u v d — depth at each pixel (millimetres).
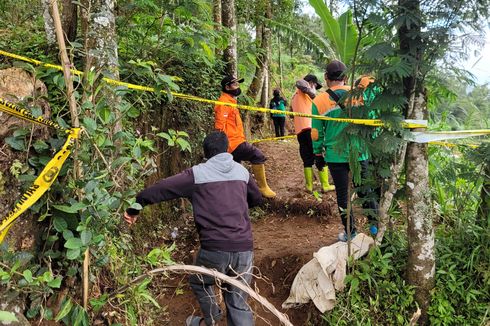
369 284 3141
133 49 4516
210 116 5980
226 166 2881
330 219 4910
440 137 2963
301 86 5000
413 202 3051
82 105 2400
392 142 2836
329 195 5352
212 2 6652
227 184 2848
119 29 4465
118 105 2764
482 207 3295
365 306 3139
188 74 5289
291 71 14750
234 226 2807
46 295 2352
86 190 2289
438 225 3732
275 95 9312
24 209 2078
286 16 8789
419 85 2918
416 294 3107
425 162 3025
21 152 2330
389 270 3230
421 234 3047
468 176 3205
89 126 2332
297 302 3387
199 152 5695
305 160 5301
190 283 2998
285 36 8836
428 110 3244
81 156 2311
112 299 2729
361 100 3072
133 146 2824
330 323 3141
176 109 5043
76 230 2371
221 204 2805
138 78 4172
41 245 2469
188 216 5227
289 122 11297
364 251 3336
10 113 2156
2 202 2232
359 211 3518
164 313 3439
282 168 7059
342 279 3258
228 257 2771
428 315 3102
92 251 2527
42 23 5188
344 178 3584
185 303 3598
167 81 2746
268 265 3955
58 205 2330
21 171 2287
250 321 2857
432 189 3771
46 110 2527
